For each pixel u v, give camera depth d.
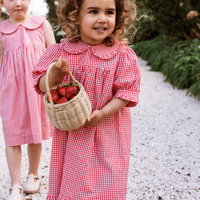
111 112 1.48
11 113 2.02
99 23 1.41
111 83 1.51
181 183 2.35
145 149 3.02
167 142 3.19
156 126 3.68
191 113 4.09
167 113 4.14
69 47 1.53
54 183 1.57
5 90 2.02
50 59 1.55
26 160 2.76
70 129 1.35
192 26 7.20
